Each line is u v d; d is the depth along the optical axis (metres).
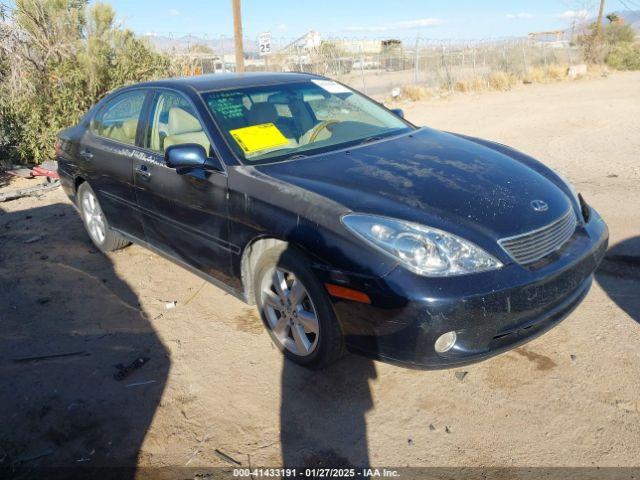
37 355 3.67
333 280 2.86
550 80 22.72
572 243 3.11
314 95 4.36
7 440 2.92
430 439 2.77
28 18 9.91
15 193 7.45
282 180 3.24
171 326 3.96
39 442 2.90
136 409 3.11
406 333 2.68
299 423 2.93
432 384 3.16
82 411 3.11
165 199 4.04
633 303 3.86
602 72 25.28
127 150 4.43
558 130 10.93
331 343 3.04
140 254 5.31
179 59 12.97
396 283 2.65
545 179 3.46
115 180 4.61
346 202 2.94
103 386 3.32
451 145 3.86
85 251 5.44
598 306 3.85
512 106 14.96
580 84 20.98
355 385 3.20
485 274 2.68
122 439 2.89
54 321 4.11
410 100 17.69
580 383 3.08
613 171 7.55
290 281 3.29
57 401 3.21
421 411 2.96
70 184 5.45
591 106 14.10
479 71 23.33
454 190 3.05
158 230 4.29
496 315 2.68
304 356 3.26
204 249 3.83
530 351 3.39
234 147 3.61
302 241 2.99
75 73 9.74
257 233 3.29
